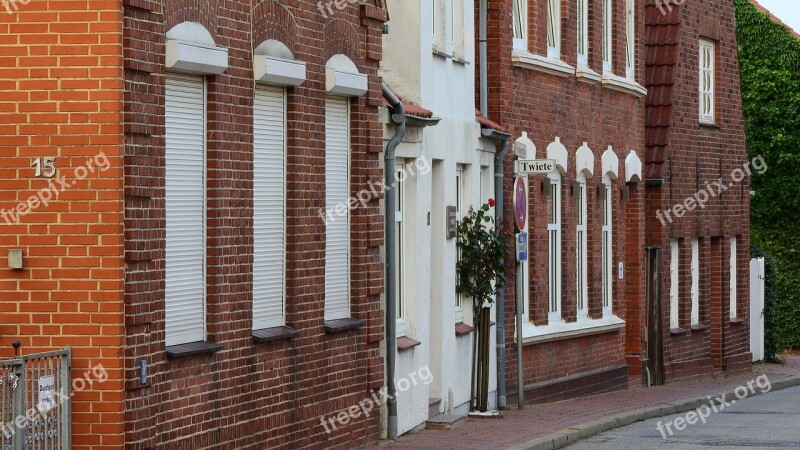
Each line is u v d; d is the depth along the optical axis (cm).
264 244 1495
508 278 2412
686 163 3309
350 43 1675
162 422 1255
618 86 2923
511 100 2417
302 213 1559
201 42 1309
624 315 3022
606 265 2956
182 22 1277
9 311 1187
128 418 1189
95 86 1177
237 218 1397
